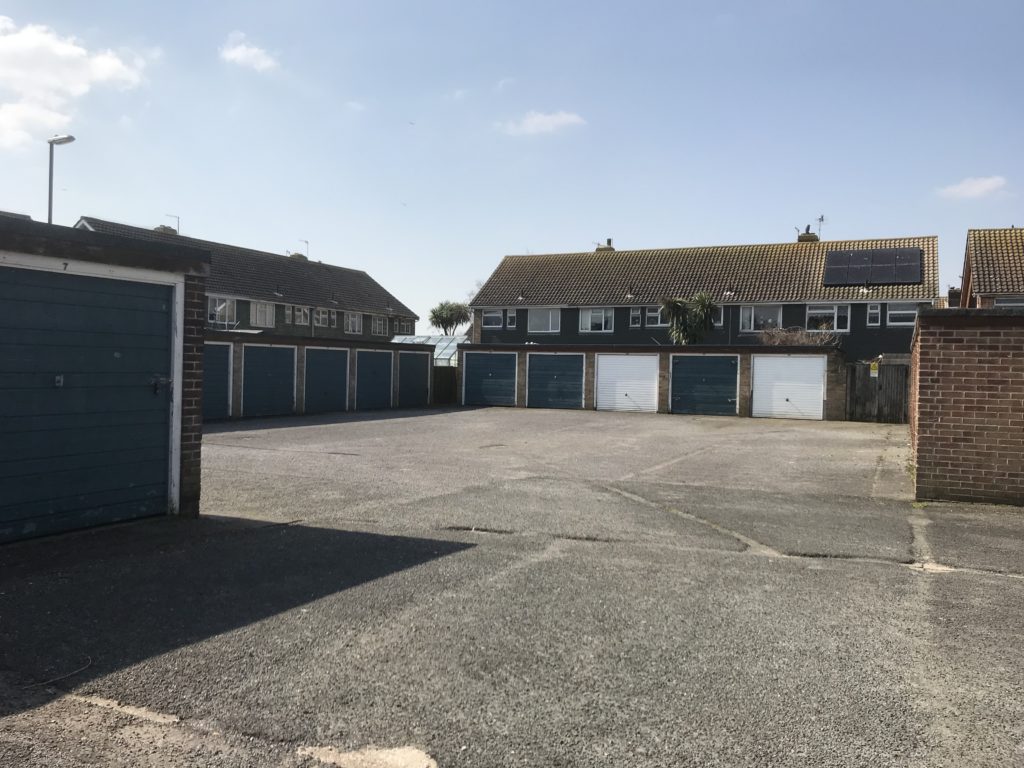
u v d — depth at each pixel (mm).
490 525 7480
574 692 3650
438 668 3920
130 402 7152
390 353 32469
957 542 6844
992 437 8664
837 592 5305
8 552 6059
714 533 7227
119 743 3164
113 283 6965
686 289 39062
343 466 12258
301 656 4062
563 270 44000
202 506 8430
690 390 30000
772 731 3283
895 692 3682
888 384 26984
